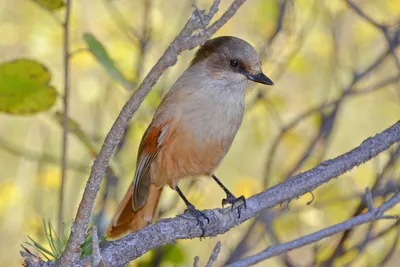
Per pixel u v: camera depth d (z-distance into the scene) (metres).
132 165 12.01
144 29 11.34
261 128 13.36
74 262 5.91
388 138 8.36
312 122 13.05
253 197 8.09
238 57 9.21
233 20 13.59
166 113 9.23
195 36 5.42
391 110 15.04
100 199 11.39
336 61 11.65
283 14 11.22
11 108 8.61
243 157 14.38
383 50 12.36
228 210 7.94
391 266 12.73
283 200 8.10
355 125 15.31
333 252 9.36
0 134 14.62
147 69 12.04
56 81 13.45
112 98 12.82
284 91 14.05
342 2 12.15
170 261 10.45
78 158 13.55
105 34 12.68
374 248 10.60
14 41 13.94
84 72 13.45
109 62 8.32
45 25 13.34
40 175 11.82
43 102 8.64
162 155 9.32
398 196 7.82
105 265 6.47
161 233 7.15
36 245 6.14
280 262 11.74
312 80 14.02
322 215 11.88
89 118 13.83
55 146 13.46
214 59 9.27
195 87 9.21
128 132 11.48
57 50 13.28
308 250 12.03
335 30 12.41
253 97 12.95
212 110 9.12
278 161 13.28
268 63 11.84
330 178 8.17
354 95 12.14
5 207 12.36
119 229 9.17
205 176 9.60
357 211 9.29
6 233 12.36
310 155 10.95
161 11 12.91
